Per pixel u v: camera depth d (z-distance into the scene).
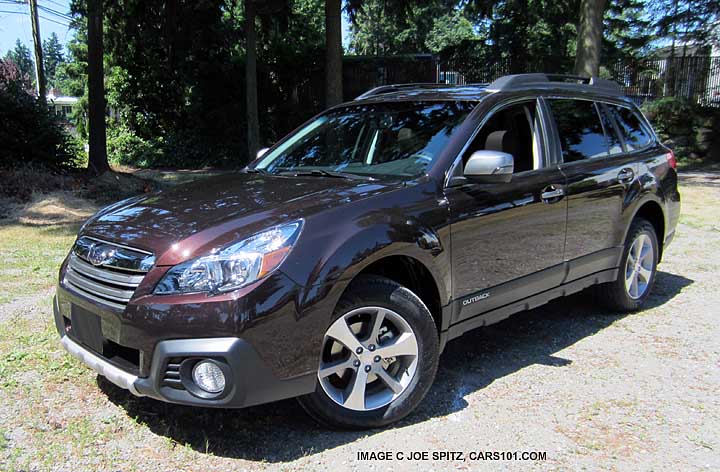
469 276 3.53
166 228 2.99
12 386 3.54
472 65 20.95
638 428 3.20
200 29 19.41
